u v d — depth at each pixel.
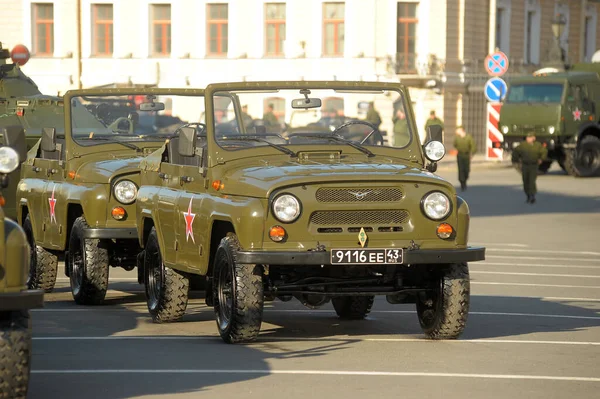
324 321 21.33
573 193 58.59
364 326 20.66
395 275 18.62
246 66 89.88
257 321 17.78
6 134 13.77
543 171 74.25
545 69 74.56
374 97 20.23
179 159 20.39
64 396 14.57
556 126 70.69
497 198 55.25
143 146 24.31
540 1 101.81
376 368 16.39
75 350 17.84
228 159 19.06
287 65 89.25
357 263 17.56
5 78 34.94
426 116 89.62
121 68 91.56
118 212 22.73
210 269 18.84
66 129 24.31
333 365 16.59
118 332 19.69
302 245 17.55
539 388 15.14
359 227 17.70
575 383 15.51
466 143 58.97
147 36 91.06
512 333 19.78
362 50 88.19
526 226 43.25
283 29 89.56
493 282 27.97
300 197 17.53
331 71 88.62
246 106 19.70
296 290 18.28
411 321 21.31
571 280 28.58
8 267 13.11
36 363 16.75
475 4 92.06
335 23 88.56
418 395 14.61
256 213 17.50
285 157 19.28
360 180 17.73
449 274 18.39
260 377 15.71
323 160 19.27
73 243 23.52
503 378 15.77
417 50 89.31
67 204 23.56
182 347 18.09
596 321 21.42
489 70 64.81
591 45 110.50
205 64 90.69
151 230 21.27
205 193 19.00
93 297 23.22
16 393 13.02
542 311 22.80
